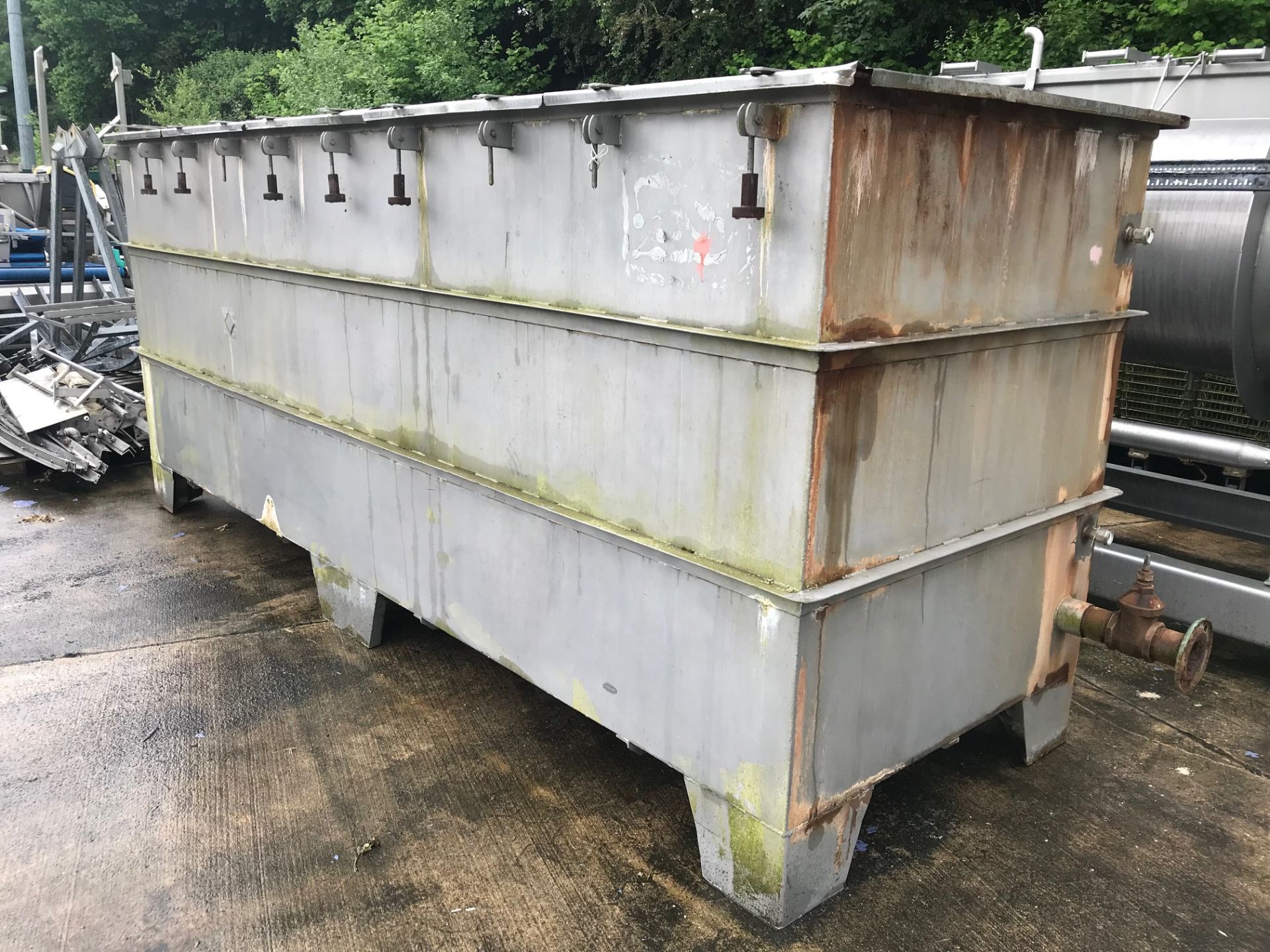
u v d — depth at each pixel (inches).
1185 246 135.3
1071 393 108.4
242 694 139.4
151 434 215.9
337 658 150.1
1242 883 102.1
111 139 196.2
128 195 203.0
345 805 114.0
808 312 78.8
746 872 95.5
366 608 150.8
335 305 140.3
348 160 130.8
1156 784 119.8
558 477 107.9
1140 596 110.3
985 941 93.3
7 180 462.6
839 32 418.6
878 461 87.3
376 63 569.0
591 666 108.7
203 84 845.8
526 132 101.9
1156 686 144.9
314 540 159.6
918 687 99.9
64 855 104.7
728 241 84.1
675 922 95.6
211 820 111.0
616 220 94.1
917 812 113.7
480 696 139.0
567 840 108.0
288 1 840.3
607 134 90.7
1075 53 352.5
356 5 743.7
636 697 103.6
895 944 92.7
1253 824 112.1
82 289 305.7
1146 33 346.3
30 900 98.0
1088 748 127.8
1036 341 100.7
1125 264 110.1
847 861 99.0
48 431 241.3
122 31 959.6
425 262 121.2
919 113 80.5
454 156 112.4
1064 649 120.6
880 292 82.4
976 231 89.9
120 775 119.4
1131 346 149.9
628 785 118.2
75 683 142.0
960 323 91.2
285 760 123.0
